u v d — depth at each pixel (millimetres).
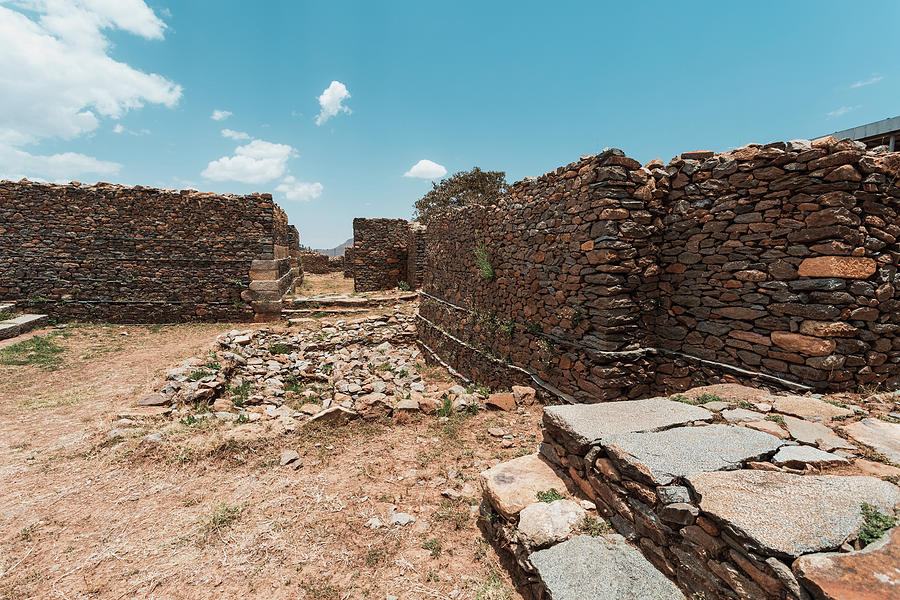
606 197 5777
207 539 3838
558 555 2801
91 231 14203
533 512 3232
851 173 4176
